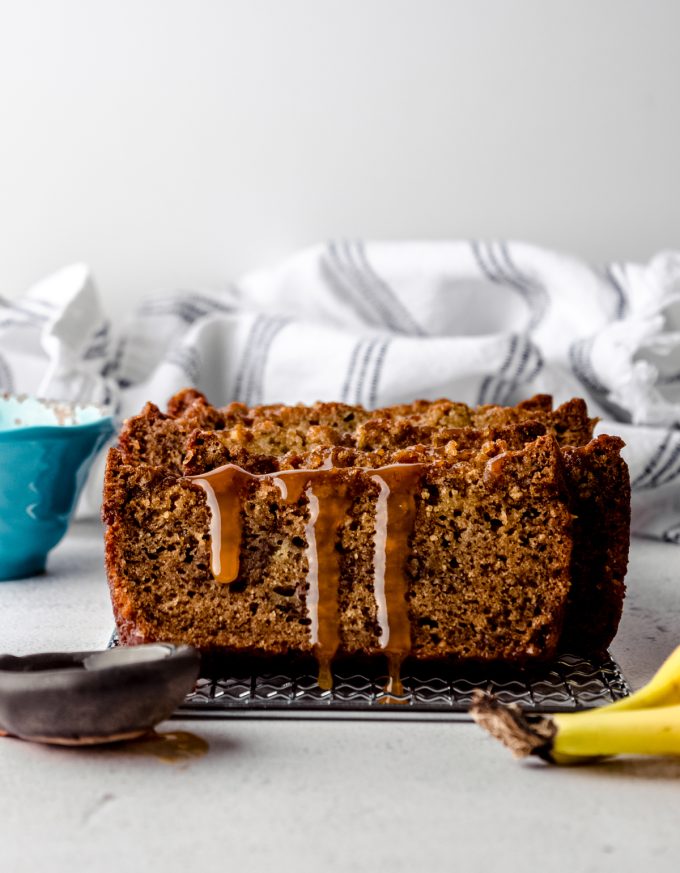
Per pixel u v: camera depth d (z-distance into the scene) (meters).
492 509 1.20
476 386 1.99
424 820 0.97
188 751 1.09
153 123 2.32
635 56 2.28
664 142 2.31
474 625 1.21
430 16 2.28
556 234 2.34
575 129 2.31
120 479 1.22
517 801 1.00
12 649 1.37
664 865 0.91
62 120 2.32
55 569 1.72
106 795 1.01
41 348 2.15
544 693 1.18
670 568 1.75
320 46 2.29
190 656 1.06
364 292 2.23
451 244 2.18
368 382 1.99
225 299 2.26
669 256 2.08
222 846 0.93
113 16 2.29
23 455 1.57
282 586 1.21
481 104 2.30
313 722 1.15
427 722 1.15
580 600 1.29
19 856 0.92
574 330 2.13
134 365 2.19
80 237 2.35
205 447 1.24
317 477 1.20
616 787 1.03
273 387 2.09
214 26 2.29
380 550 1.20
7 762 1.07
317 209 2.34
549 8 2.27
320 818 0.97
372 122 2.31
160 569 1.22
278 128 2.31
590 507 1.28
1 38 2.30
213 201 2.33
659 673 1.09
